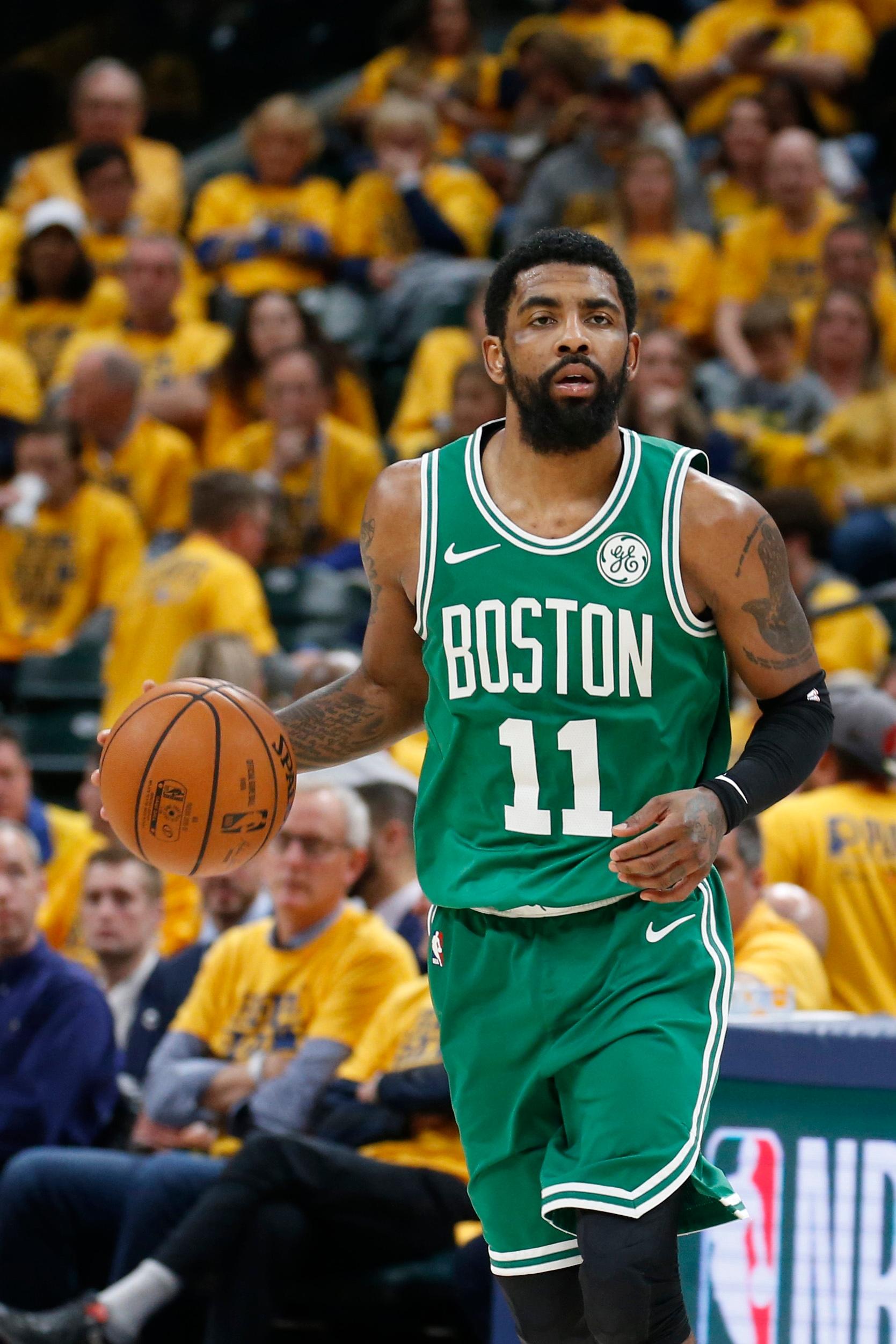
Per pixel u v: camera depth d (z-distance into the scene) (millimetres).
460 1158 16547
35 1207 16922
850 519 28109
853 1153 12328
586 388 9602
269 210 38281
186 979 19016
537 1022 9688
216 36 49781
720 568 9695
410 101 38156
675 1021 9445
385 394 35375
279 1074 16891
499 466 10047
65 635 28672
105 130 39094
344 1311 16219
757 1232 12445
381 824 18438
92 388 29781
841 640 25078
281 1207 15562
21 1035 18172
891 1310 12180
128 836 10297
